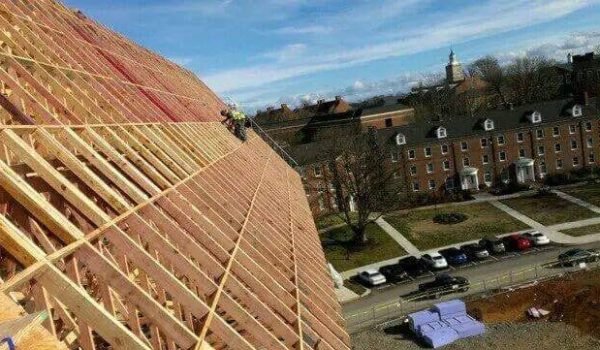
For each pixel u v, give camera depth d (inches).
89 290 329.4
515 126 2586.1
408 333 1161.4
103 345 309.1
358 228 1894.7
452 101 4338.1
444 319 1172.5
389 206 2133.4
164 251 290.8
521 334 1099.3
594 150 2583.7
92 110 450.0
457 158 2586.1
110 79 607.8
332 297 461.1
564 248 1581.0
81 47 647.1
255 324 277.7
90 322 181.0
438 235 1894.7
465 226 1968.5
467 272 1492.4
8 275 249.1
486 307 1250.6
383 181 2181.3
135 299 217.2
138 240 291.7
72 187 257.6
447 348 1071.0
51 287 180.4
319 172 2332.7
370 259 1737.2
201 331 232.5
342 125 3698.3
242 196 565.9
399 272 1498.5
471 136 2588.6
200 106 1078.4
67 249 207.8
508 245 1652.3
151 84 831.1
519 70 4402.1
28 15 559.5
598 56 4389.8
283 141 3481.8
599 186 2289.6
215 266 317.1
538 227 1846.7
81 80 491.2
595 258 1421.0
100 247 246.7
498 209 2158.0
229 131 1087.0
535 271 1397.6
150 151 473.4
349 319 1272.1
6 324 124.1
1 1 496.7
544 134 2583.7
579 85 4005.9
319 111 4256.9
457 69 6382.9
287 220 617.3
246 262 366.3
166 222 321.7
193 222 353.7
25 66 411.5
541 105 2659.9
